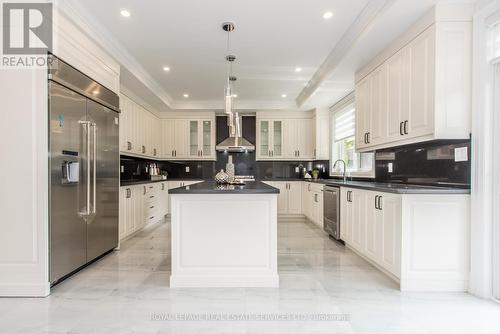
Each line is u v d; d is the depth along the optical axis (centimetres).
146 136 536
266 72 424
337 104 539
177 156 634
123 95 427
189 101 602
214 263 246
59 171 239
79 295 227
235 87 501
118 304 212
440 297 223
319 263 307
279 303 214
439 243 233
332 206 403
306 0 244
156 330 177
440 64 229
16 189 225
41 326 181
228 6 253
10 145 225
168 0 244
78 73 265
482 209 221
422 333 174
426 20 238
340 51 339
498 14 208
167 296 226
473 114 226
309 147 632
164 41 322
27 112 224
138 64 389
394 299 220
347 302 215
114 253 345
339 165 552
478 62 222
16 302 215
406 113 268
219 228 245
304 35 308
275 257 246
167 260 318
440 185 264
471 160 229
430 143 277
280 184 607
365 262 310
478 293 224
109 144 327
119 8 255
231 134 341
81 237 270
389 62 295
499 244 215
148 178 598
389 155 355
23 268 225
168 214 621
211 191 232
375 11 252
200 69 411
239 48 342
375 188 277
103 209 313
